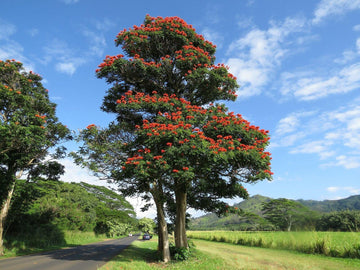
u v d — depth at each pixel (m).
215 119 12.84
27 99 17.09
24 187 20.52
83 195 44.41
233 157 11.35
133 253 16.89
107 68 14.08
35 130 16.09
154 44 15.77
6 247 18.14
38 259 14.30
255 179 12.07
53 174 22.56
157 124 11.88
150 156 11.29
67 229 34.09
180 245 14.54
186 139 10.86
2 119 16.77
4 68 17.56
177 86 16.25
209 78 14.37
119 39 15.48
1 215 17.34
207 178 14.20
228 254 12.78
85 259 14.13
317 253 10.80
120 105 13.11
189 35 16.03
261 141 12.46
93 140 13.87
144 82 15.95
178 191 15.12
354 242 11.27
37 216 27.47
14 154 17.42
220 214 17.95
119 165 13.45
